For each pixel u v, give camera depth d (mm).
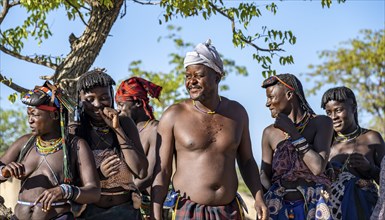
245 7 9000
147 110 7238
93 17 8875
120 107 7230
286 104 6785
